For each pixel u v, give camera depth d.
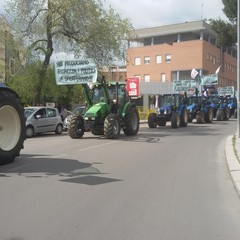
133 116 22.67
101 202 7.79
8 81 30.55
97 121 20.62
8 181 9.55
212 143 18.89
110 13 28.58
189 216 6.98
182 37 74.94
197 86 41.19
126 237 5.89
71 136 20.52
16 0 27.02
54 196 8.18
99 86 21.55
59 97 36.50
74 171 10.94
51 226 6.31
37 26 27.53
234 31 52.28
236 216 7.03
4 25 27.94
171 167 11.96
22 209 7.22
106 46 28.17
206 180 10.11
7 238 5.77
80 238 5.81
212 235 6.04
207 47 72.56
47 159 13.06
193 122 37.22
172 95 30.86
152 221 6.66
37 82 29.03
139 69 76.50
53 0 26.33
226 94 50.34
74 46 28.06
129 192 8.65
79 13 26.78
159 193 8.62
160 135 23.03
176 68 72.62
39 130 22.56
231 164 12.04
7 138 11.89
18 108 12.07
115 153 14.82
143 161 13.02
